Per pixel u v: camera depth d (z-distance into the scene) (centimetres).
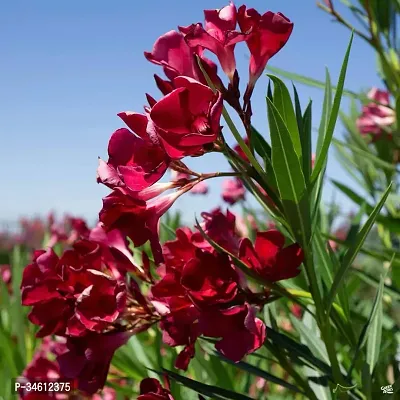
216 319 53
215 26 52
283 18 52
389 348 87
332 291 55
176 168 54
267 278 54
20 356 105
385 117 109
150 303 59
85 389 57
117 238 61
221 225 57
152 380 58
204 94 49
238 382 106
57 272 58
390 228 89
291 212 53
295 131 54
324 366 61
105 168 51
